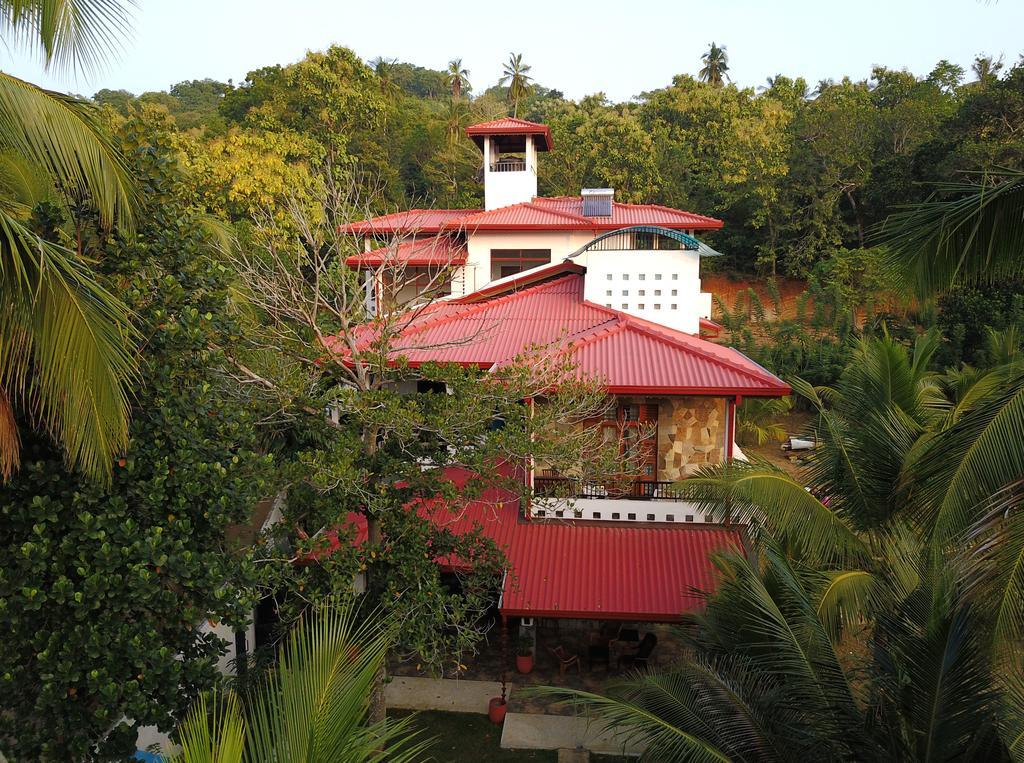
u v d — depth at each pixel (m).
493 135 34.69
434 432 14.28
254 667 12.55
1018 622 8.60
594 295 23.64
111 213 9.85
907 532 13.09
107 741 9.04
